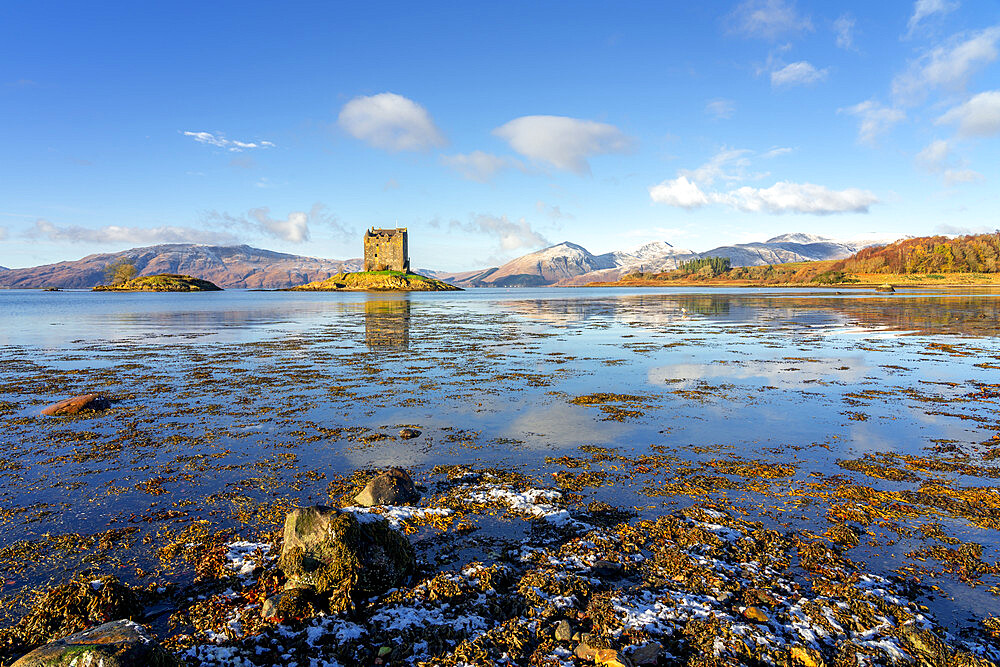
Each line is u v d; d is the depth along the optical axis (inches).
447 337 1315.2
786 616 219.9
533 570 253.1
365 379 748.6
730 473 382.3
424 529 296.2
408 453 429.4
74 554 269.6
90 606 215.9
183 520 307.4
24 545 277.9
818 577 247.6
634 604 227.5
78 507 325.1
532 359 935.0
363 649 202.7
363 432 487.8
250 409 573.9
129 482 365.7
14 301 3912.4
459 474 381.4
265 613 221.5
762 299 3607.3
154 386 697.0
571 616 221.5
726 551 271.6
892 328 1461.6
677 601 230.1
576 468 394.9
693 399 620.1
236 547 276.4
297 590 230.4
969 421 518.6
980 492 343.3
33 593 237.5
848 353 986.7
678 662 193.9
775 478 372.2
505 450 436.8
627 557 265.4
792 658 195.9
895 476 374.0
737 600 231.0
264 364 882.1
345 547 237.3
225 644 204.2
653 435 478.6
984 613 221.8
